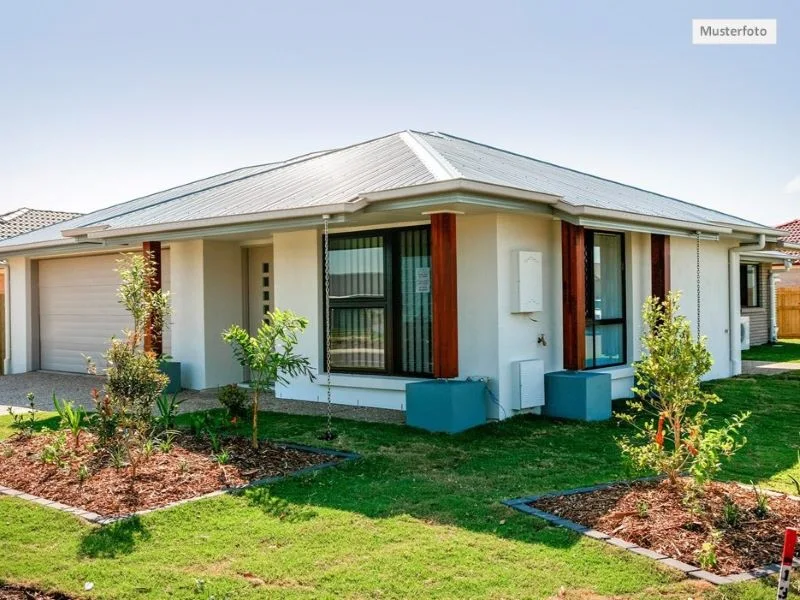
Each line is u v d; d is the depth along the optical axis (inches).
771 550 183.8
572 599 160.1
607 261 450.9
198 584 170.6
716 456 213.2
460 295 387.5
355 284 432.8
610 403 388.2
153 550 193.9
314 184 423.8
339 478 260.5
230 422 356.5
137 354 273.3
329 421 337.7
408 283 411.5
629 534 193.3
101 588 170.7
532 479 260.4
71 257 633.6
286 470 269.6
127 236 470.9
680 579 168.4
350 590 166.9
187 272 510.9
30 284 659.4
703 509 206.7
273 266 515.8
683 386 225.3
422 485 251.8
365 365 431.2
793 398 444.1
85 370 624.7
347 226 422.0
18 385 558.6
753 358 695.7
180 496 237.0
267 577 175.0
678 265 501.4
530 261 383.2
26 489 248.8
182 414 397.1
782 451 307.9
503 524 208.5
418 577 173.0
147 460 271.4
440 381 357.4
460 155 436.8
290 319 303.1
